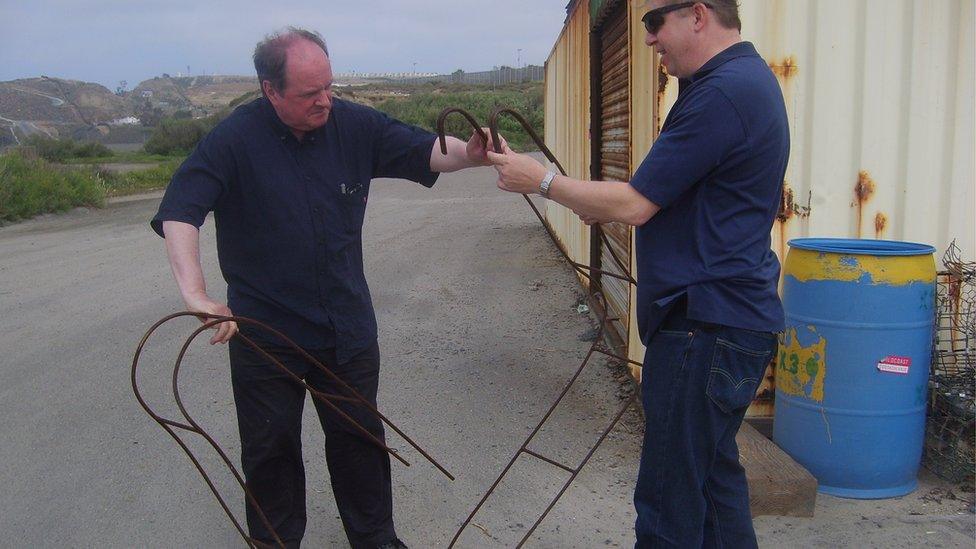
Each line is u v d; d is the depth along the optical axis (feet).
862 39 13.52
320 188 9.17
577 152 26.50
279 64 8.34
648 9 7.90
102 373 19.24
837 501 12.01
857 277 11.46
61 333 23.11
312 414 16.17
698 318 7.50
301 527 10.04
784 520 11.46
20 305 26.94
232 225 9.20
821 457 12.09
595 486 12.69
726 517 8.16
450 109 8.68
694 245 7.61
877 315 11.46
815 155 13.82
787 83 13.65
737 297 7.52
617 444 14.23
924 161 13.84
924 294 11.65
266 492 9.62
